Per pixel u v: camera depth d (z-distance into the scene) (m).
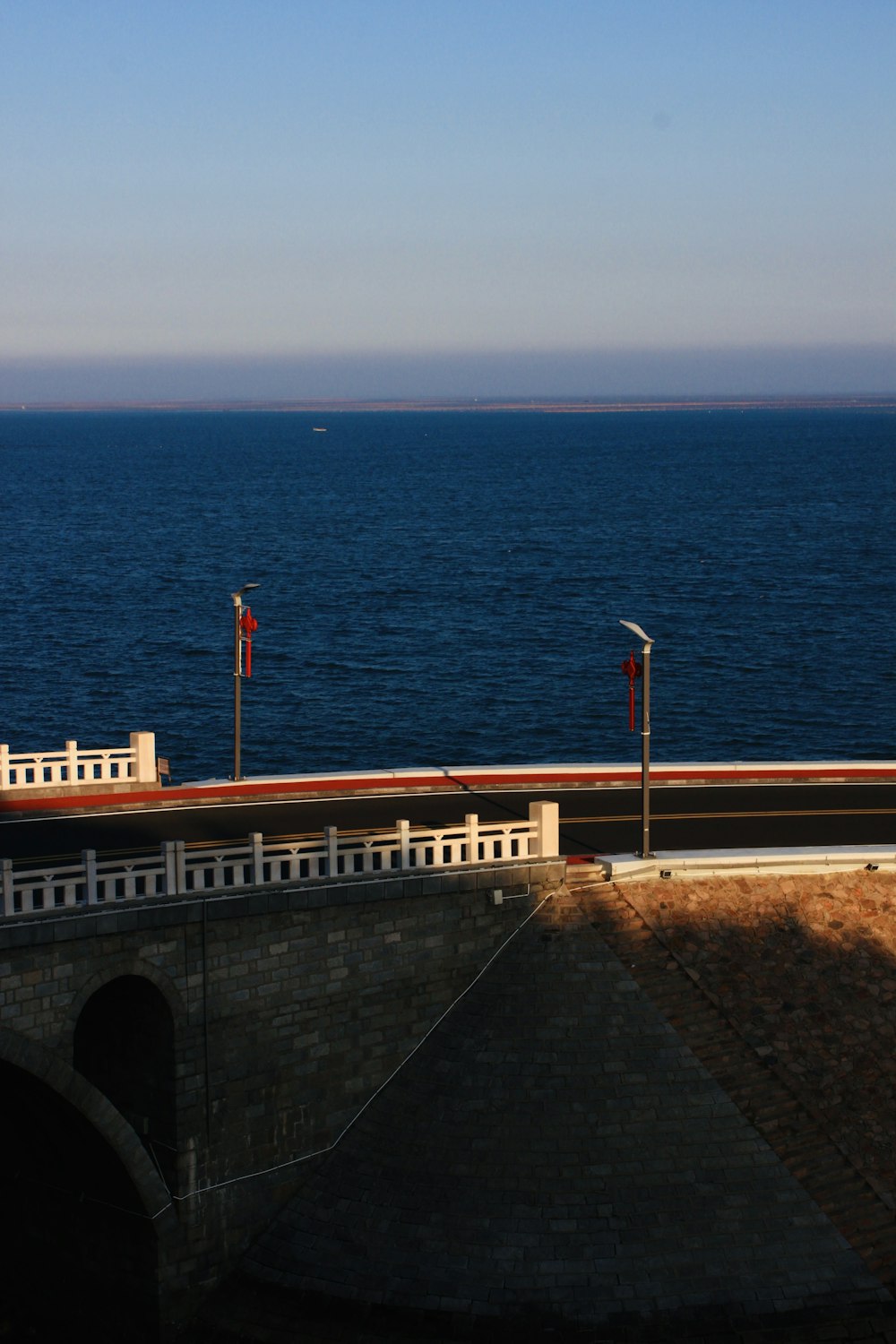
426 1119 36.00
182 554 154.62
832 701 87.12
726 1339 32.09
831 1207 34.31
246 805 47.09
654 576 136.75
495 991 37.53
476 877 37.56
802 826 44.97
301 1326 33.62
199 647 102.75
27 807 45.78
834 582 132.12
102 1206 35.75
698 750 76.62
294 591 128.50
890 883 40.66
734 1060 36.34
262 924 35.12
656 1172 34.41
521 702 86.94
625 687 90.75
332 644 104.06
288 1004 35.66
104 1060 36.06
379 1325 33.03
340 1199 35.50
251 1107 35.41
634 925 38.44
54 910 32.50
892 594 124.44
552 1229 33.59
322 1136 36.44
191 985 34.31
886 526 178.50
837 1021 37.56
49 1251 37.72
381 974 36.78
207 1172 34.97
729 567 142.38
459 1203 34.34
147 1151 35.03
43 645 102.50
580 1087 35.59
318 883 35.78
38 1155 36.72
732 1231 33.69
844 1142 35.50
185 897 34.09
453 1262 33.53
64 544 162.50
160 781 49.28
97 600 122.19
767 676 93.56
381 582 133.75
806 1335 32.28
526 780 50.72
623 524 183.75
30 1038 32.28
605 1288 32.75
